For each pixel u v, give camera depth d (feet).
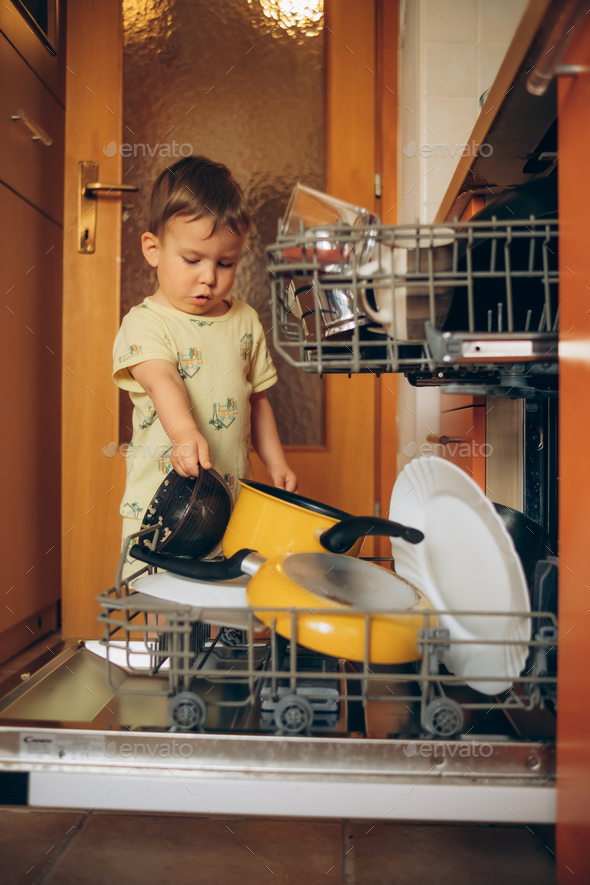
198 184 3.05
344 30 5.22
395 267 1.78
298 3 5.20
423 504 2.31
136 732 1.73
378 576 2.00
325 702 1.87
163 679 2.58
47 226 5.16
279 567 1.87
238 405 3.60
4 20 4.24
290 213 1.86
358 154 5.26
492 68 4.50
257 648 2.62
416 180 4.63
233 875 2.01
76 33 4.99
